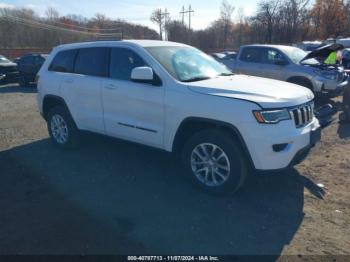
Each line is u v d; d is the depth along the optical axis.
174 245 3.34
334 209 3.98
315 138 4.32
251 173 4.74
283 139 3.84
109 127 5.24
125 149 6.09
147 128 4.70
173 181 4.75
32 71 17.02
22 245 3.35
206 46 65.81
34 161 5.61
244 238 3.43
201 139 4.20
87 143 6.27
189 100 4.21
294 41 42.06
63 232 3.56
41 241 3.41
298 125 4.08
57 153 5.99
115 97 5.02
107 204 4.13
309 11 44.06
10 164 5.52
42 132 7.50
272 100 3.88
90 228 3.62
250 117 3.80
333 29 43.72
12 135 7.31
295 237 3.44
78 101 5.64
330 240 3.39
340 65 10.67
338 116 8.65
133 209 4.00
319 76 9.75
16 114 9.76
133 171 5.12
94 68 5.46
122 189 4.53
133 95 4.77
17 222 3.77
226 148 4.02
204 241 3.39
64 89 5.81
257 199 4.21
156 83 4.55
